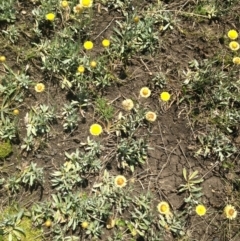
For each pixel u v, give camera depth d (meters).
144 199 0.80
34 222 0.78
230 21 0.94
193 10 0.94
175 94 0.88
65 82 0.85
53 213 0.78
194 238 0.81
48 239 0.77
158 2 0.92
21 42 0.87
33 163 0.80
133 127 0.83
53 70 0.85
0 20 0.87
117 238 0.78
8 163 0.80
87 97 0.85
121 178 0.78
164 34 0.92
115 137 0.84
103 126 0.84
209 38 0.92
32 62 0.86
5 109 0.82
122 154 0.83
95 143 0.81
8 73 0.85
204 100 0.88
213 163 0.85
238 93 0.88
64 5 0.85
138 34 0.89
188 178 0.84
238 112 0.87
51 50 0.85
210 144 0.86
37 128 0.82
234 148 0.85
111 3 0.91
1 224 0.76
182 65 0.90
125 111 0.86
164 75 0.89
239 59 0.85
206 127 0.87
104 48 0.89
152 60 0.90
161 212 0.77
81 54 0.88
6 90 0.83
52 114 0.82
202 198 0.83
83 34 0.89
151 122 0.86
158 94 0.88
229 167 0.85
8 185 0.79
